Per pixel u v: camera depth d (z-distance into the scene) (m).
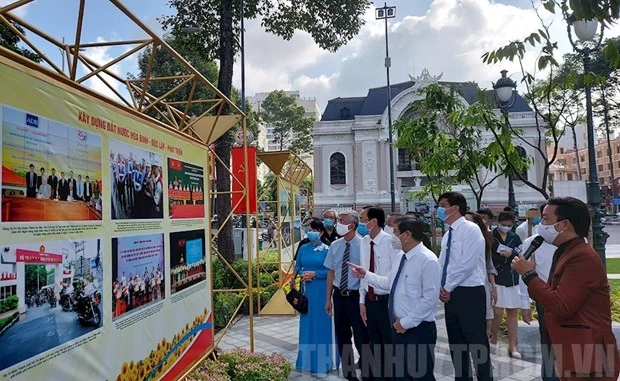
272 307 8.49
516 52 4.60
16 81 2.18
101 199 2.88
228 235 10.41
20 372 2.12
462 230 4.12
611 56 3.73
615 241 23.20
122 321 3.08
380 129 32.97
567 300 2.61
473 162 8.11
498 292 5.39
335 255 4.87
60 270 2.45
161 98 4.43
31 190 2.25
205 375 4.34
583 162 63.81
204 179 5.00
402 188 32.34
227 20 10.98
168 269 3.89
